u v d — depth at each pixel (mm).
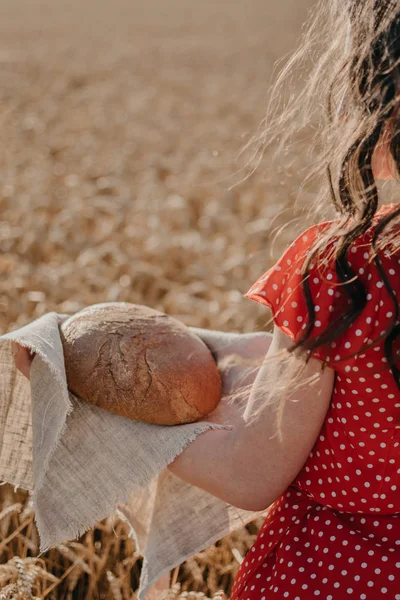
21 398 1844
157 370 1633
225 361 1851
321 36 1417
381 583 1392
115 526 2701
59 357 1611
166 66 27484
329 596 1402
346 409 1369
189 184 9859
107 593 2572
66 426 1648
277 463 1442
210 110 17828
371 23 1255
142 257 6496
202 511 1818
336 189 1334
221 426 1561
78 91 21141
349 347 1301
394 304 1285
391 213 1277
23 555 2512
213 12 63219
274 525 1559
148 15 61094
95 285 5371
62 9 70500
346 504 1453
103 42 38125
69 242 6766
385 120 1255
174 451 1538
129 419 1644
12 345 1755
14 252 6438
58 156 12430
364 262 1314
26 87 21312
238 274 5984
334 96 1334
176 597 2152
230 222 7973
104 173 10930
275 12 60938
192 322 4586
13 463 1879
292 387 1368
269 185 9047
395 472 1396
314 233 1386
